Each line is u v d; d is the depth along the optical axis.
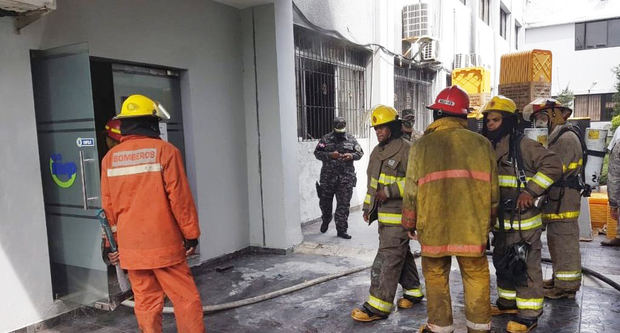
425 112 11.52
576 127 3.94
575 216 3.76
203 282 4.60
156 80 4.67
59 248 3.66
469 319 2.84
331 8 7.24
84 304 3.56
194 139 4.93
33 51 3.48
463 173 2.76
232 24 5.46
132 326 3.56
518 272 3.08
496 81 16.83
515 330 3.19
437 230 2.81
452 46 12.55
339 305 3.84
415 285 3.73
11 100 3.30
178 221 2.88
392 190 3.37
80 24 3.75
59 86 3.42
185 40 4.79
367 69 8.64
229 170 5.43
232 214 5.47
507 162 3.19
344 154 6.06
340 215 6.16
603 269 4.66
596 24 20.02
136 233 2.83
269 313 3.71
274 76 5.41
